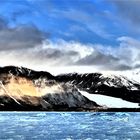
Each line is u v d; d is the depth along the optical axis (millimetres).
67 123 109000
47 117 157375
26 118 145000
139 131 79438
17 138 65625
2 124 103062
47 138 65938
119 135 71125
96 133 75000
